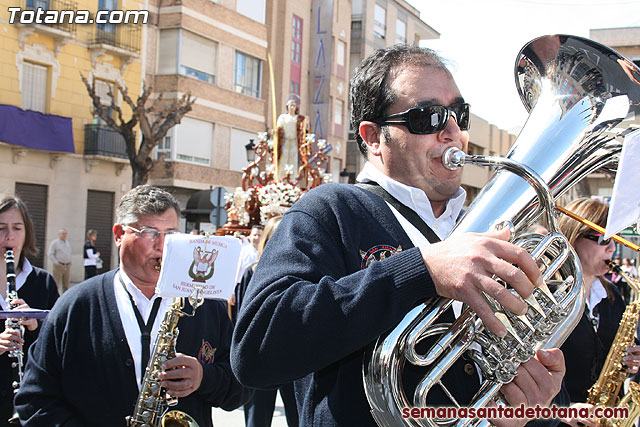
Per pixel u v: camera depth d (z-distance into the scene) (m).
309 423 1.70
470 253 1.33
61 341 2.44
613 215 1.49
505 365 1.44
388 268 1.41
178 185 21.34
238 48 23.64
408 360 1.48
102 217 20.31
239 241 2.38
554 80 1.69
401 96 1.74
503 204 1.46
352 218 1.71
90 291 2.53
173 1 21.34
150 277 2.53
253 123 24.28
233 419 5.66
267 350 1.45
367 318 1.38
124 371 2.42
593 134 1.62
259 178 11.07
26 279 3.54
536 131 1.65
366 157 1.93
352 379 1.62
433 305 1.44
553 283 1.62
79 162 19.56
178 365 2.36
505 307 1.31
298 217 1.71
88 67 19.72
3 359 3.21
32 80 18.53
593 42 1.64
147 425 2.29
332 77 28.33
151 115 21.20
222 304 2.82
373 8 32.03
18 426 3.13
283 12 26.20
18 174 18.14
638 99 1.63
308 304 1.42
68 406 2.44
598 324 3.37
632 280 3.22
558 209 1.81
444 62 1.82
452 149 1.63
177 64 21.45
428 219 1.76
